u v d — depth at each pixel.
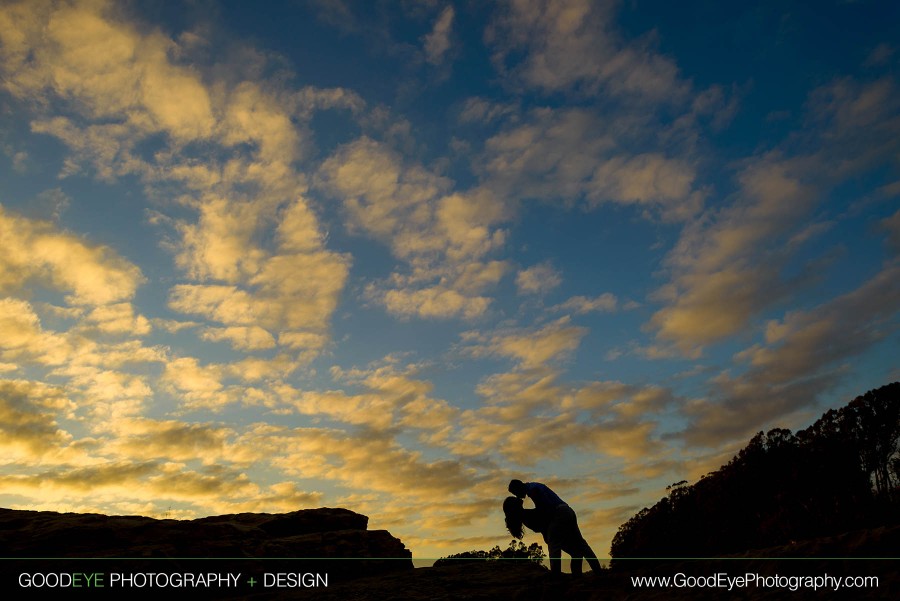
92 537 11.46
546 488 10.45
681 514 45.34
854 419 32.53
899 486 29.27
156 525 12.32
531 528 10.58
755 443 39.47
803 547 7.36
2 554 10.47
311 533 15.58
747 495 38.88
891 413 30.75
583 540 10.04
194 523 12.90
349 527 16.86
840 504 30.77
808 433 35.25
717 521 40.62
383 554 15.11
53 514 12.66
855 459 32.00
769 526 34.41
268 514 16.56
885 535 6.79
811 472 33.28
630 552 49.47
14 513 12.55
